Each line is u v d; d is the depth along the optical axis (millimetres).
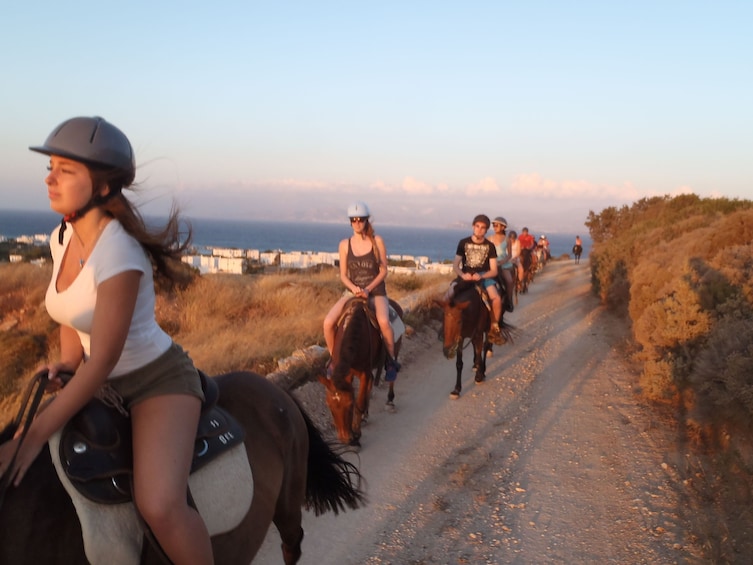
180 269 2787
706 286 8500
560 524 5199
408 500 5664
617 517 5285
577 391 9086
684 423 7285
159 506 2369
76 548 2361
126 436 2504
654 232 19281
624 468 6246
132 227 2496
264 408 3301
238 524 2832
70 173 2420
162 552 2447
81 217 2479
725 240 11484
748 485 5277
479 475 6203
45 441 2316
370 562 4652
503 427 7586
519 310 17719
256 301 14203
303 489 3566
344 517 5312
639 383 9141
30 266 15023
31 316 12195
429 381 9719
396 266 38125
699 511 5230
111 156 2426
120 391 2549
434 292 15211
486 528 5160
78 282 2404
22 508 2311
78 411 2443
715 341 7051
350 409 6156
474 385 9539
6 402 7801
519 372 10312
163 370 2570
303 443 3537
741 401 6148
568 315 16500
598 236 43156
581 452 6734
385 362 7297
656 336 8664
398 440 7121
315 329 11266
